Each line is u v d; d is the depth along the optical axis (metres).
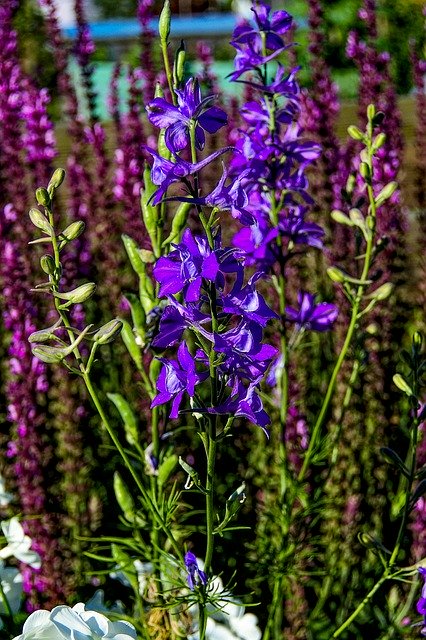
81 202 1.64
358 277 1.27
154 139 1.52
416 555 1.12
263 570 1.17
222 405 0.78
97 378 1.47
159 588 0.97
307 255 1.41
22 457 1.15
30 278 1.34
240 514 1.28
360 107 1.57
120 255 1.51
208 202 0.75
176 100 0.84
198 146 0.77
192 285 0.74
